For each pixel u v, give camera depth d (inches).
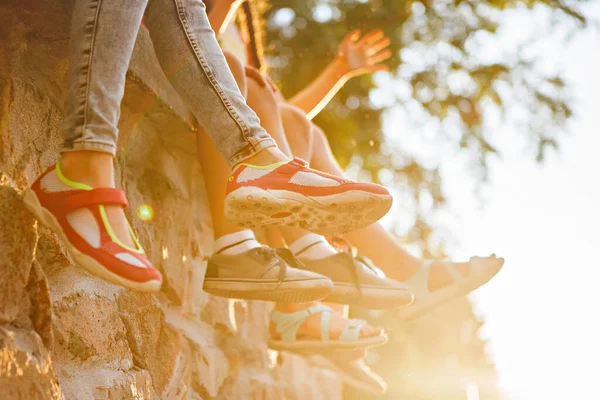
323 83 119.3
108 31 55.7
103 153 55.2
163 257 87.2
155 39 63.2
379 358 224.4
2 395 48.2
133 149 84.9
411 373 221.0
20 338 52.3
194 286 96.3
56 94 68.2
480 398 225.1
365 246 96.6
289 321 103.7
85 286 67.4
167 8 62.3
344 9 212.7
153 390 76.5
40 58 66.3
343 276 86.8
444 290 95.9
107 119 55.2
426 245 221.0
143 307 77.0
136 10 57.1
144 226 83.6
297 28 213.8
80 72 55.3
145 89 77.3
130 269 53.1
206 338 99.7
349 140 212.4
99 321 67.7
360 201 64.4
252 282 78.3
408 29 219.0
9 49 61.5
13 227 53.4
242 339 113.3
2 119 58.0
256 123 64.1
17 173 59.1
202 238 100.5
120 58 56.0
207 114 63.1
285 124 93.4
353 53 120.0
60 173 54.8
